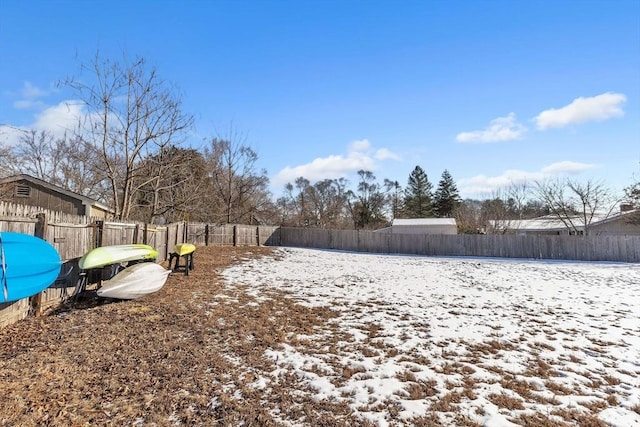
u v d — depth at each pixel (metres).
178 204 18.17
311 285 10.15
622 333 5.84
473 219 33.41
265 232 23.84
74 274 6.91
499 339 5.49
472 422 3.14
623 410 3.38
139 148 14.02
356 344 5.22
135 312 6.34
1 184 13.46
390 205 51.25
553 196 26.80
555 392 3.76
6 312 5.09
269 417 3.19
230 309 6.95
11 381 3.59
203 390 3.65
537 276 12.76
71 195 15.49
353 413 3.29
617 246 18.27
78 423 2.98
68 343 4.72
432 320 6.54
